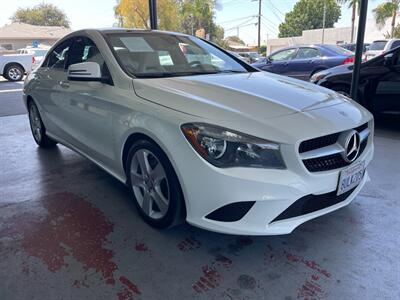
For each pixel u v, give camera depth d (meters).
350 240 2.23
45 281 1.88
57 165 3.63
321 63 8.45
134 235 2.30
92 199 2.82
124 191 2.97
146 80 2.39
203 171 1.83
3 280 1.89
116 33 2.92
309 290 1.81
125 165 2.53
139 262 2.03
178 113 1.98
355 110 2.24
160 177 2.18
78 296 1.78
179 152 1.92
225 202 1.81
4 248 2.17
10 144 4.46
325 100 2.27
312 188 1.87
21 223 2.46
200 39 3.44
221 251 2.13
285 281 1.88
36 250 2.15
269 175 1.78
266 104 2.05
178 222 2.16
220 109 1.94
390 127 5.01
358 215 2.53
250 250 2.14
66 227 2.41
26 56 13.28
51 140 4.16
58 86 3.25
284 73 9.09
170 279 1.90
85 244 2.21
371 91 4.83
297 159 1.79
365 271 1.94
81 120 2.92
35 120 4.19
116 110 2.40
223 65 3.07
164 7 29.94
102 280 1.89
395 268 1.96
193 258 2.07
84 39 3.03
